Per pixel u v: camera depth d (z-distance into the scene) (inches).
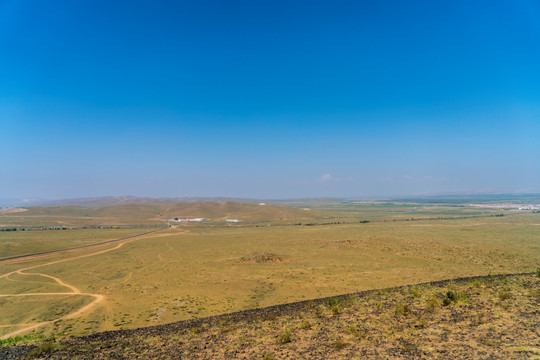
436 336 602.5
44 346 751.7
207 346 684.1
